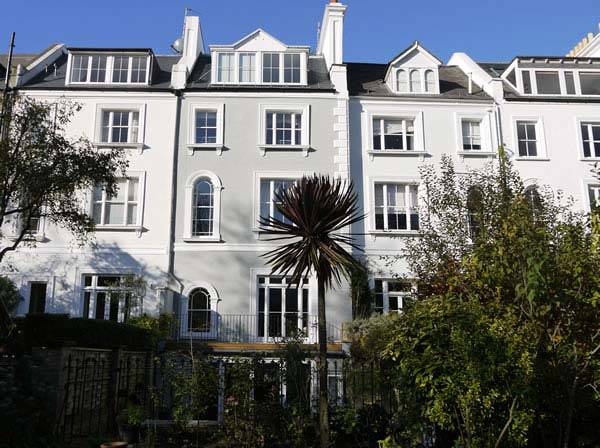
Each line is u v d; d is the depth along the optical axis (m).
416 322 7.78
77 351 11.50
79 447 10.72
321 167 21.39
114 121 21.78
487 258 8.31
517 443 7.45
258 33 22.91
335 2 24.11
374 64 25.55
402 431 9.08
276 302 20.44
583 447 8.73
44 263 19.94
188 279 20.27
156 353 17.31
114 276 20.23
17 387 10.40
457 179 20.89
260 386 11.29
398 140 22.53
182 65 22.27
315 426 10.85
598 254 7.84
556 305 7.85
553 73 23.70
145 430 12.15
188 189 21.00
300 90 21.97
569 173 22.22
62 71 23.22
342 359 15.64
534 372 7.54
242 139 21.55
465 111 22.55
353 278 19.70
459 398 7.06
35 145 12.76
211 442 11.31
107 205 20.83
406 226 21.58
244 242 20.66
